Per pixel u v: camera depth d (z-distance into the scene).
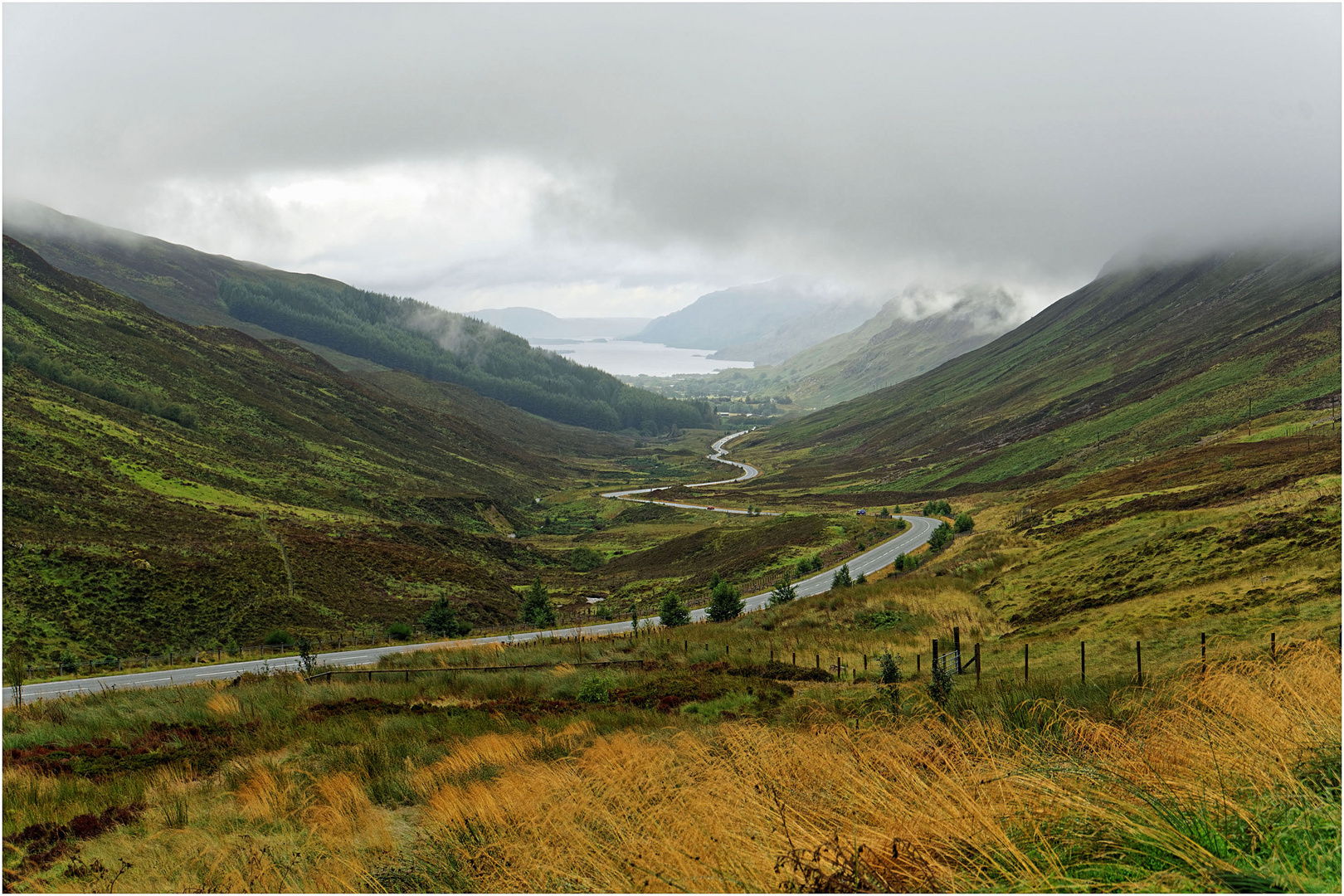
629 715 21.39
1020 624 37.88
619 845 7.50
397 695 27.91
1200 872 5.21
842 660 31.75
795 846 6.35
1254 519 38.53
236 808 13.63
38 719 25.14
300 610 74.25
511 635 63.41
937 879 5.59
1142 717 10.52
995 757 9.05
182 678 45.38
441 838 9.98
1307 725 7.91
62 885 10.20
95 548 73.25
